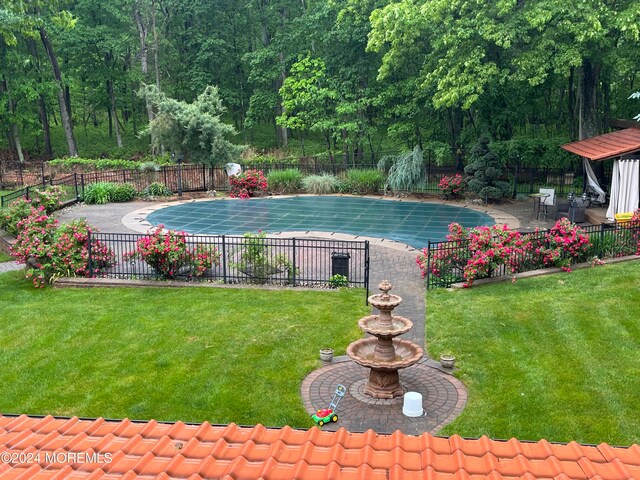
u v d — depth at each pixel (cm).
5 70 3894
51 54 3997
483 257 1346
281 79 4659
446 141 3597
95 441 474
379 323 859
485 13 2506
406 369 954
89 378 928
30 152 4647
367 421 800
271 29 4931
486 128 3259
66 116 4172
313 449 450
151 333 1109
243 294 1340
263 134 5206
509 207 2559
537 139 3177
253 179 2952
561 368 919
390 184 2928
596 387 853
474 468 426
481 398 848
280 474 411
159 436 481
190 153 3033
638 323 1078
